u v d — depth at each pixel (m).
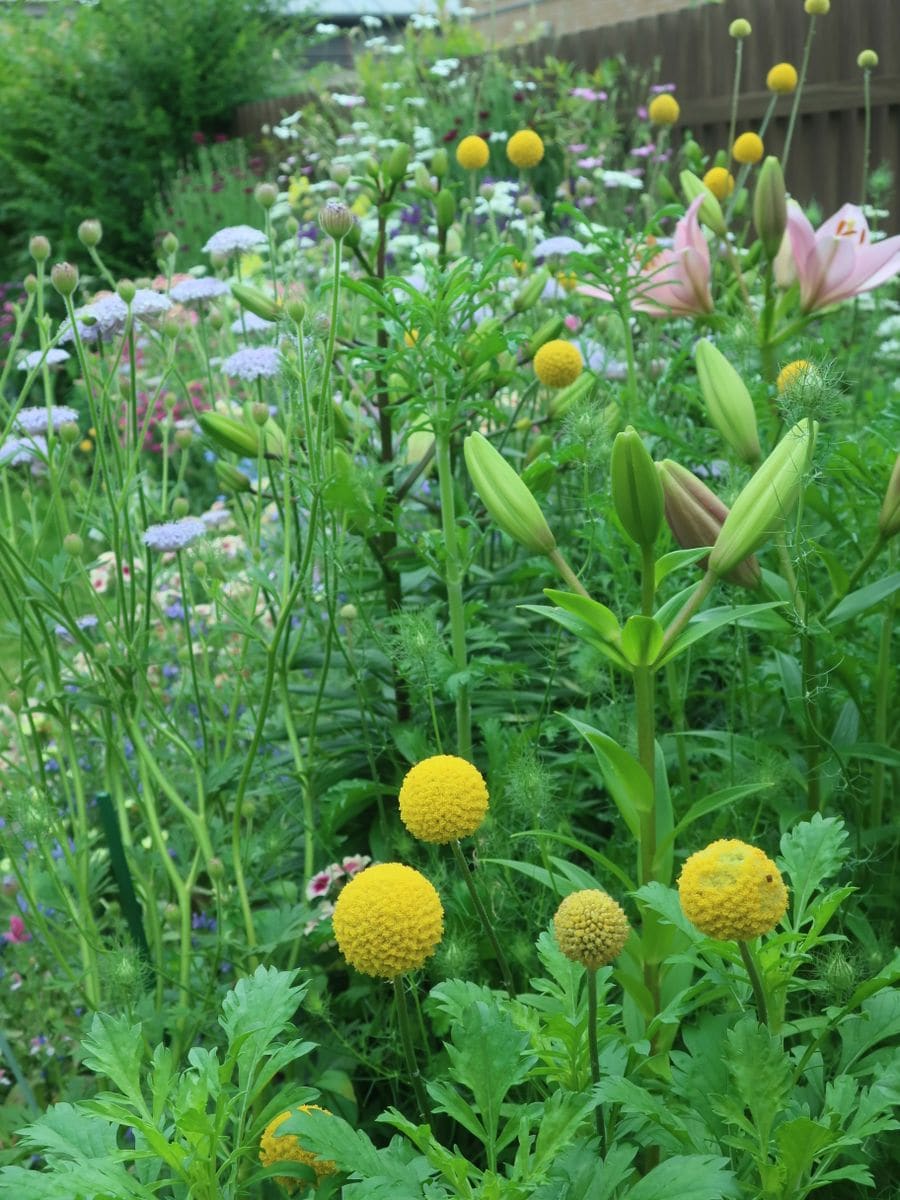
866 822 0.78
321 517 0.80
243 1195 0.59
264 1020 0.52
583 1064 0.53
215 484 2.02
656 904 0.53
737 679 0.82
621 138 2.38
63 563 0.81
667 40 2.54
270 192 0.92
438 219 0.97
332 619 0.80
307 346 0.82
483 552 1.03
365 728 0.80
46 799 0.78
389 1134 0.73
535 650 0.93
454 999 0.53
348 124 2.85
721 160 1.23
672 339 1.15
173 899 0.90
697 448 0.92
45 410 0.88
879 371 1.39
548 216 2.36
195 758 0.80
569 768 0.88
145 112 3.82
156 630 1.08
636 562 0.81
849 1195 0.61
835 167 2.15
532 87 2.54
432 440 0.98
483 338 0.84
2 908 0.92
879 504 0.80
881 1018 0.53
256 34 4.11
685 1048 0.67
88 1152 0.50
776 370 0.87
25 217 3.73
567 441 0.85
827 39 2.13
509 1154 0.66
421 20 3.30
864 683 0.83
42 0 4.91
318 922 0.76
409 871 0.51
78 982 0.77
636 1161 0.58
